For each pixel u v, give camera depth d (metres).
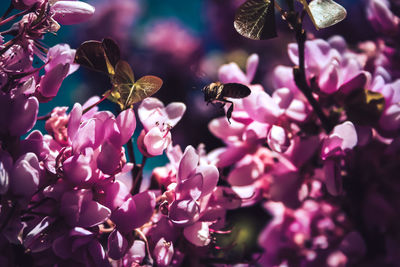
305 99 0.25
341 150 0.23
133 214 0.20
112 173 0.20
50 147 0.21
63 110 0.22
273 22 0.20
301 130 0.24
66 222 0.20
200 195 0.21
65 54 0.21
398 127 0.24
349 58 0.24
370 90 0.24
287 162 0.25
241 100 0.23
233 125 0.25
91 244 0.20
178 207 0.20
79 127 0.20
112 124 0.20
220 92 0.22
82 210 0.20
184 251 0.22
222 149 0.26
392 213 0.25
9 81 0.21
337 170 0.23
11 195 0.19
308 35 0.27
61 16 0.21
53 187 0.20
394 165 0.25
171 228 0.21
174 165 0.22
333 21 0.20
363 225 0.26
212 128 0.25
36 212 0.20
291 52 0.24
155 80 0.21
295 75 0.22
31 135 0.21
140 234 0.21
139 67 0.55
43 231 0.20
